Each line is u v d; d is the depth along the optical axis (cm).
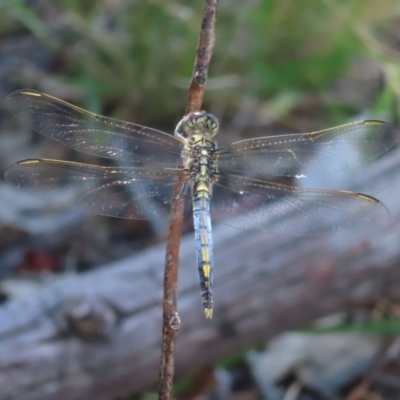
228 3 68
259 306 60
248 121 69
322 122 69
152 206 58
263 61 68
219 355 60
